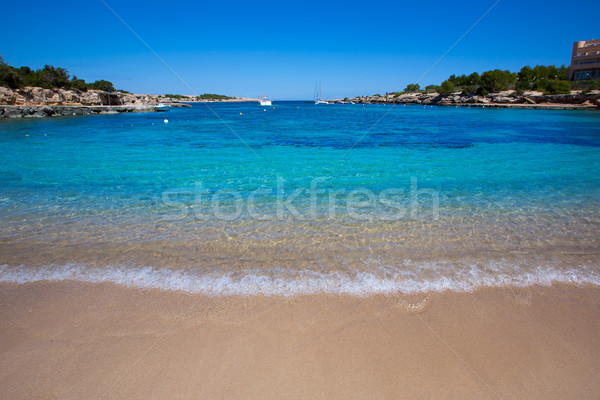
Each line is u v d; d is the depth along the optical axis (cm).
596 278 346
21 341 257
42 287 329
